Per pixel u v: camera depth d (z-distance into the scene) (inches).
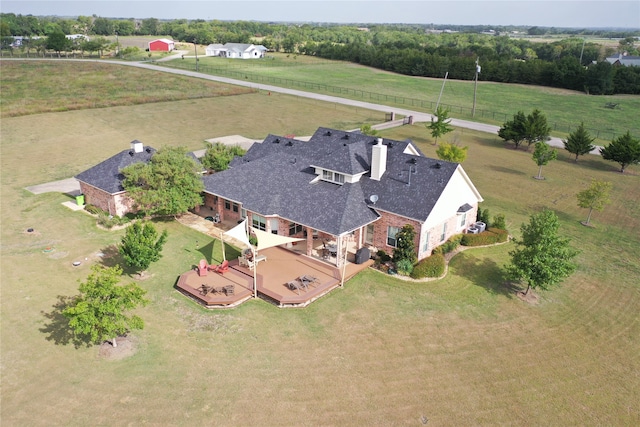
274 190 1414.9
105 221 1446.9
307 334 984.9
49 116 2960.1
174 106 3390.7
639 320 1080.8
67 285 1128.8
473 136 2913.4
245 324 1009.5
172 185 1462.8
